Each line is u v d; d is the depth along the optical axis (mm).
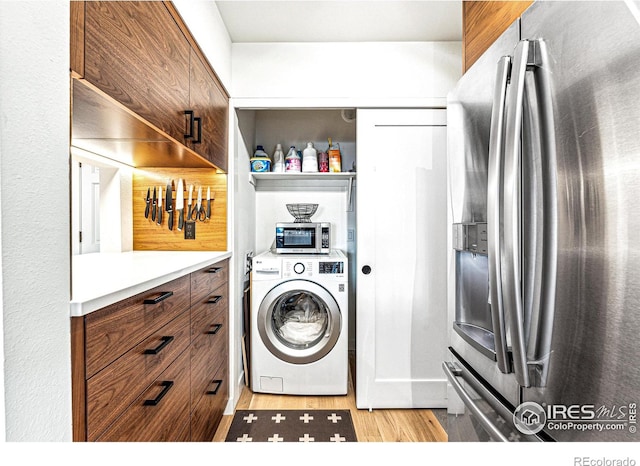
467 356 1242
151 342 1037
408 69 2178
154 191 2104
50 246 652
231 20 1953
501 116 911
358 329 2223
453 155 1346
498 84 930
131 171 2086
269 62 2170
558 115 789
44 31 643
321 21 1965
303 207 2898
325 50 2176
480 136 1119
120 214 1979
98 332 777
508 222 853
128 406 904
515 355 847
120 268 1237
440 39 2158
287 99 2166
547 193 814
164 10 1222
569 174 759
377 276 2229
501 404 981
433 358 2234
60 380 669
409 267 2230
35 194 620
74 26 743
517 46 860
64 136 693
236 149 2221
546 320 815
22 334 588
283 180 3002
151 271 1153
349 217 3027
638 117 613
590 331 710
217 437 1899
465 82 1233
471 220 1187
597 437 695
